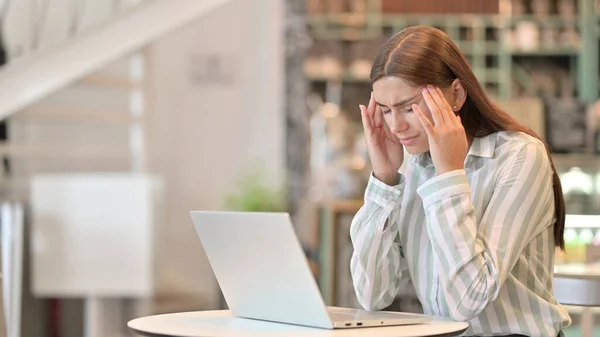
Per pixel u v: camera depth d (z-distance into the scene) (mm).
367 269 2502
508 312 2355
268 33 9086
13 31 7695
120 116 7375
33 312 6266
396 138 2496
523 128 2447
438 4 9109
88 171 8406
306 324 2139
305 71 9078
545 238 2414
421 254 2498
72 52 6844
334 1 9086
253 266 2197
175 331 2070
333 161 8711
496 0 9141
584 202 6000
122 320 7008
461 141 2254
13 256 5879
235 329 2105
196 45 9047
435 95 2258
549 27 9195
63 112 7184
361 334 2006
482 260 2199
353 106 9266
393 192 2473
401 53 2293
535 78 9328
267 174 8992
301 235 7535
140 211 6070
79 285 6094
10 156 7434
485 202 2357
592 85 9070
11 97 6758
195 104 9039
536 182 2318
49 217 6082
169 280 8883
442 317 2342
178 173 9000
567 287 2775
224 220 2201
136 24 6934
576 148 6836
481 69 9195
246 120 9070
